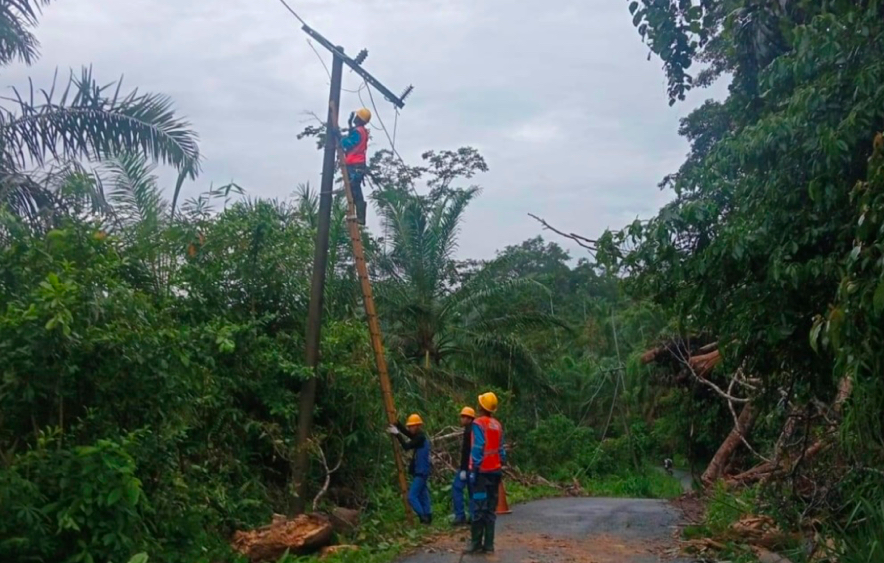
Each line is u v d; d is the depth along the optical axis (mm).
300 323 13109
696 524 12203
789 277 7977
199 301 11875
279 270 13031
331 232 14930
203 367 9641
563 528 12625
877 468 7711
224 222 12797
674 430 22750
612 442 30609
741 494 13875
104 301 7984
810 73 7945
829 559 8016
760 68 9398
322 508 11727
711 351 16125
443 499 14539
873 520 7242
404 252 24562
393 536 11109
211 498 10125
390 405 12078
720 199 8867
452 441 17844
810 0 8195
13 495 6723
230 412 11227
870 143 7637
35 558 6832
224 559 9352
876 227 6516
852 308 6387
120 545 7109
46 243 8773
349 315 15289
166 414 8586
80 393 7984
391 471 13617
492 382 25484
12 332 7219
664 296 9484
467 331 24984
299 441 11234
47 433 7539
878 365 6422
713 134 18812
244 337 11461
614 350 40500
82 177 10984
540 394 27250
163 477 8727
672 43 9641
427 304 24484
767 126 7941
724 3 9594
